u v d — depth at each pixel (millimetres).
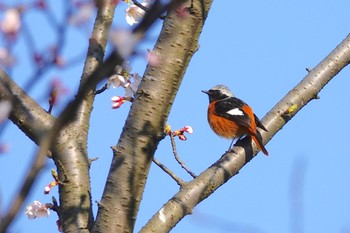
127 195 10148
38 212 10688
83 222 10523
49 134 4656
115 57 4547
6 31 4992
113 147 10297
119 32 4613
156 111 10281
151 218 10812
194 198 11172
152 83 10328
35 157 4590
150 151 10266
